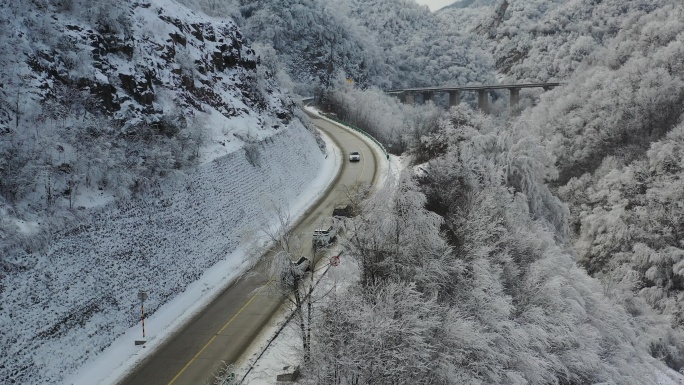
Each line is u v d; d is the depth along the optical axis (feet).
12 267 69.62
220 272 105.50
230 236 113.91
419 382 67.36
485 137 156.04
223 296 96.78
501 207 116.98
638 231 187.83
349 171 176.14
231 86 153.38
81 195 85.61
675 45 251.19
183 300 94.38
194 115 126.11
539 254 112.06
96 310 79.15
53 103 93.61
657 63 253.24
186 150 111.14
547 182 240.73
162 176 101.40
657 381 118.52
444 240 84.58
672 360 145.48
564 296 106.52
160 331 84.64
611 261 190.19
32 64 95.96
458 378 70.13
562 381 94.99
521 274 102.89
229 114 141.59
